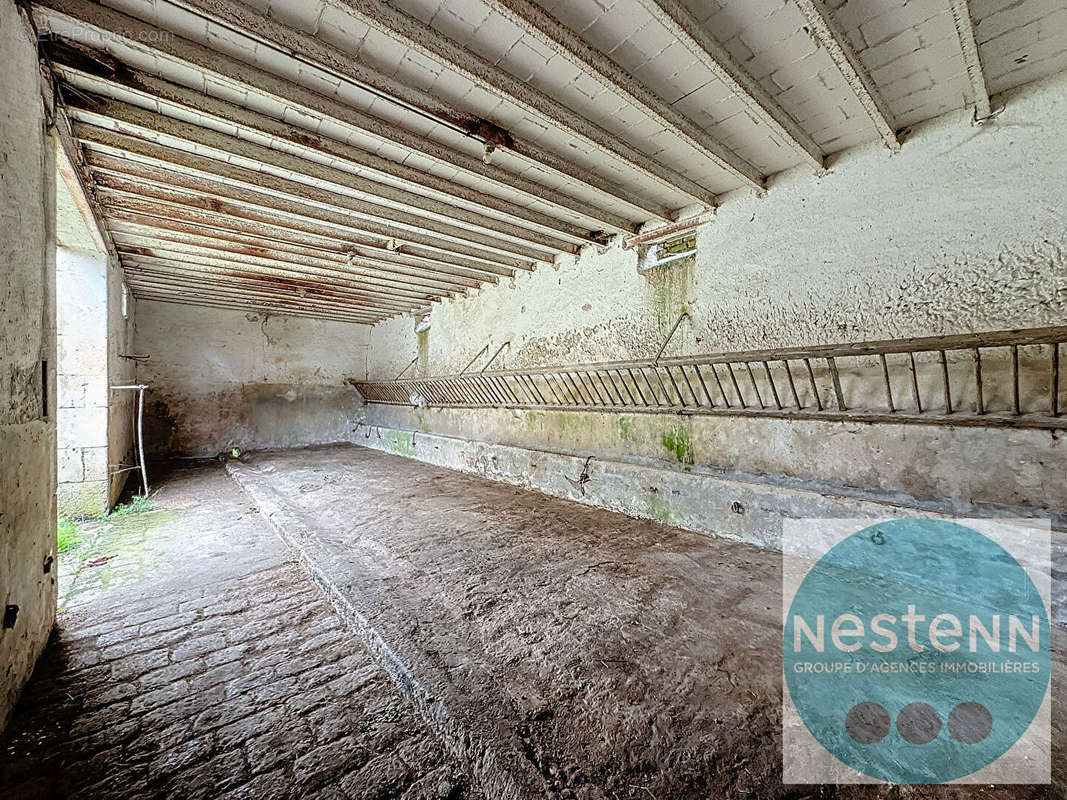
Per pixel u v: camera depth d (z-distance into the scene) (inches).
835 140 98.3
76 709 56.2
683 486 125.2
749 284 119.2
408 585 90.0
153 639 72.9
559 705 55.7
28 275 57.6
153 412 264.8
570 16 65.9
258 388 299.7
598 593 86.6
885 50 71.6
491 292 213.9
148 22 65.6
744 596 84.5
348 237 156.7
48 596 70.4
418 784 46.9
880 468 95.2
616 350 155.8
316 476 206.4
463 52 71.2
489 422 214.5
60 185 101.0
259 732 53.2
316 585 94.7
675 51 72.9
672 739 50.5
